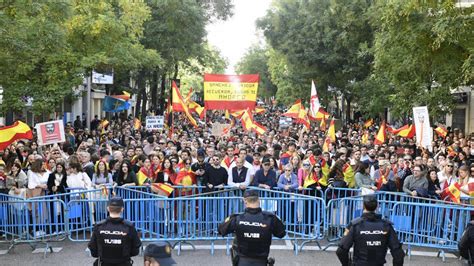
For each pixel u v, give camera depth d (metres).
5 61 16.72
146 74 43.41
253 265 7.34
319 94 43.53
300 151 18.19
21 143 16.70
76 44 25.67
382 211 11.58
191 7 41.38
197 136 25.50
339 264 10.50
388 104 32.84
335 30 39.19
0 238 12.19
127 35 31.28
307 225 11.68
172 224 11.37
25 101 23.03
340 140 24.38
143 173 13.34
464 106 32.22
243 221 7.35
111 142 23.72
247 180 13.33
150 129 27.28
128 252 7.42
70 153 16.66
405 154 14.72
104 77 35.69
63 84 22.83
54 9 18.05
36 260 10.65
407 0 17.36
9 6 16.47
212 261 10.66
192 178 13.30
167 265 5.37
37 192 12.73
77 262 10.51
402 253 7.29
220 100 20.23
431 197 12.65
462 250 8.87
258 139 21.95
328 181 13.28
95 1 26.33
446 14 16.39
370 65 37.34
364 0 36.97
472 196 12.37
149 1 40.19
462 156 17.00
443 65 18.41
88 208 11.85
